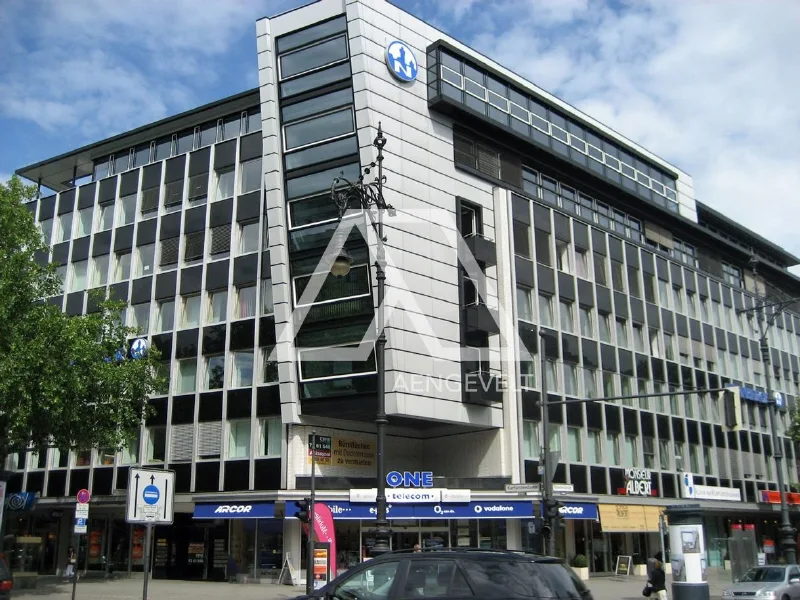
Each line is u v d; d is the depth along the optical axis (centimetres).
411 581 907
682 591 2002
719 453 4688
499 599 858
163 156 4094
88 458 3644
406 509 3070
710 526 4603
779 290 6019
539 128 3997
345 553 3047
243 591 2680
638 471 3953
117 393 2858
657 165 4862
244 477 3172
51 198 4228
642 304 4394
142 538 3478
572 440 3703
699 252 5159
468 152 3631
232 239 3503
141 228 3838
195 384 3428
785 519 3441
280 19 3412
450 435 3550
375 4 3325
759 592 2148
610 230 4331
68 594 2495
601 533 3816
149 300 3681
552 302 3800
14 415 2473
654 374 4341
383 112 3222
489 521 3328
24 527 3822
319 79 3294
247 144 3603
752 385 5197
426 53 3509
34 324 2611
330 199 3183
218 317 3462
